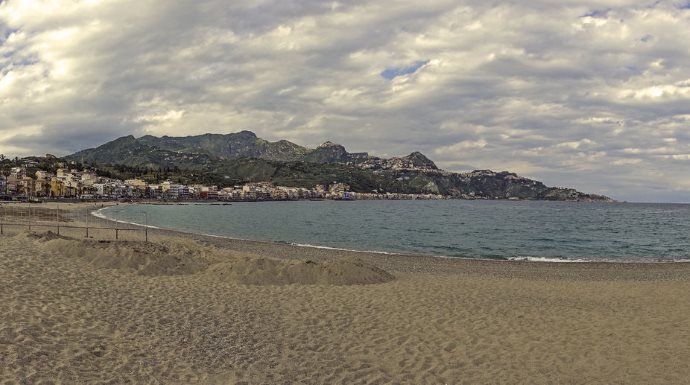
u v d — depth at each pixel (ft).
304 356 36.58
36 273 56.29
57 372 29.14
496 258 125.29
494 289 66.90
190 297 53.42
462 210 567.18
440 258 112.37
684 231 248.52
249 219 308.40
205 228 217.77
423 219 340.80
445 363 36.06
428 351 38.68
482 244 166.81
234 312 48.11
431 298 58.70
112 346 35.01
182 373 31.50
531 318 49.80
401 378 32.99
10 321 36.52
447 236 197.98
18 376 27.66
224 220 291.38
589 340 42.06
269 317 47.16
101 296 49.57
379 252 127.34
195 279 64.75
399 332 43.80
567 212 538.88
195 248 93.76
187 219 294.66
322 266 70.64
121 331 38.65
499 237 197.57
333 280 67.26
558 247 161.48
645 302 59.21
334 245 151.64
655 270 97.66
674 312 53.16
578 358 37.50
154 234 151.12
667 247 165.89
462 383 32.40
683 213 542.16
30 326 36.17
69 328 37.50
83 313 42.19
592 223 317.01
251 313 48.16
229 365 33.60
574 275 89.45
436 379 32.96
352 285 66.03
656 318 50.19
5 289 46.57
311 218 334.03
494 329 45.29
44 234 93.30
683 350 39.17
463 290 65.10
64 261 67.10
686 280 83.76
